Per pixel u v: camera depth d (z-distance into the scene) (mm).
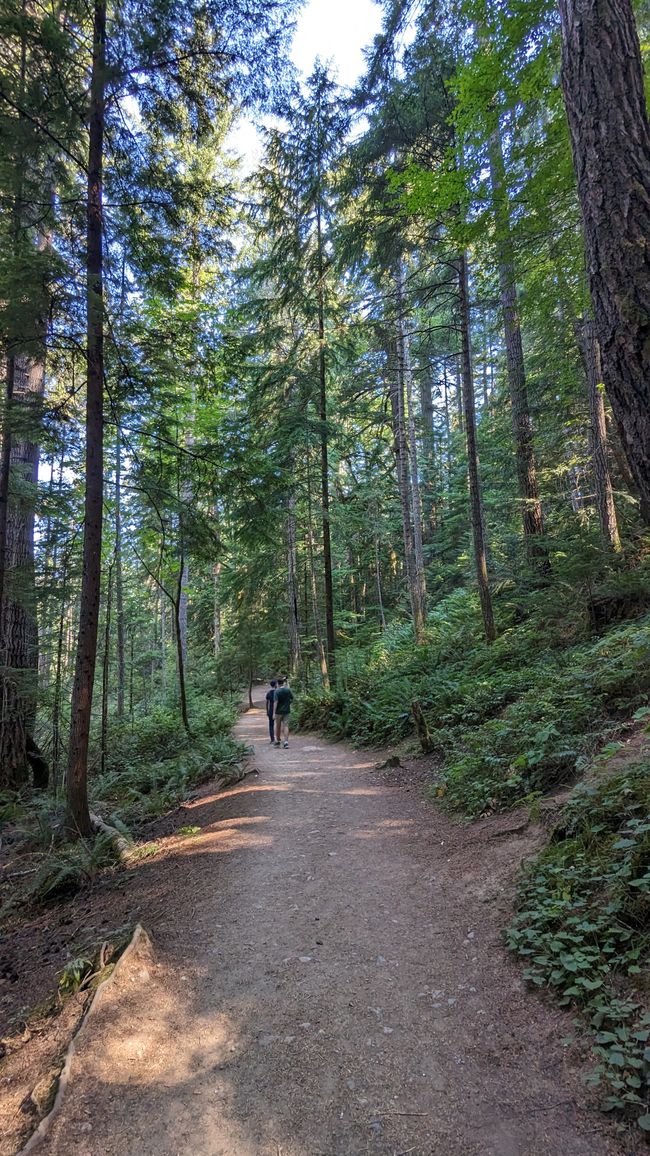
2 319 6145
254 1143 2318
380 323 13383
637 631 7320
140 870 5957
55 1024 3162
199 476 8836
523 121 7680
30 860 6773
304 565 26125
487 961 3365
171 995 3375
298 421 13375
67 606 9984
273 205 12820
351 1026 3000
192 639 28953
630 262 2867
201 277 12523
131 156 7051
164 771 10477
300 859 5527
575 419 13789
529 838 4594
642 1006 2543
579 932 3127
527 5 6449
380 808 6797
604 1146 2066
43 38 5711
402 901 4410
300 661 21422
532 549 12781
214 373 8367
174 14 6207
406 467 20219
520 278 9672
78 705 6891
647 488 2834
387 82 10641
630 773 4074
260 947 3918
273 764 10117
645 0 7414
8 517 11000
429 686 10469
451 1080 2545
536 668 8594
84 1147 2320
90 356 7000
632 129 2998
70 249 7133
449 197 8203
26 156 6367
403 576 29062
